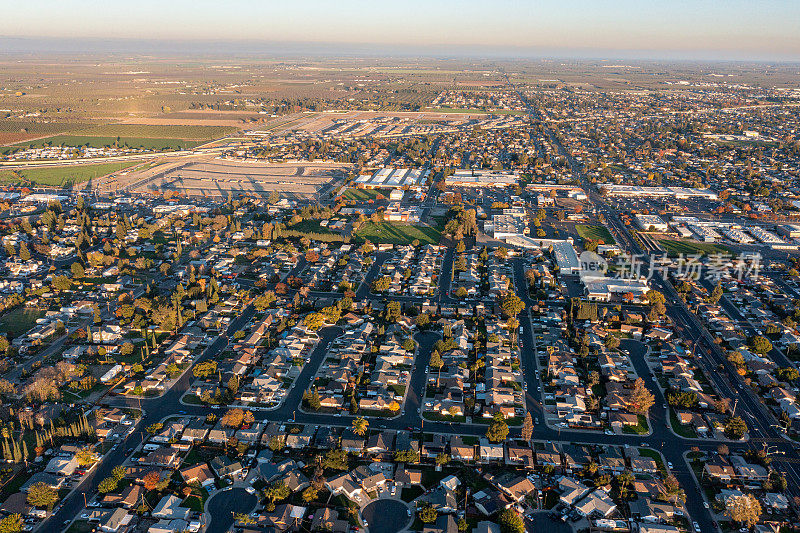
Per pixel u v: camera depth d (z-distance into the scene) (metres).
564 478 179.00
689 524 163.50
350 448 191.50
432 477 181.50
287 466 183.38
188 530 159.12
